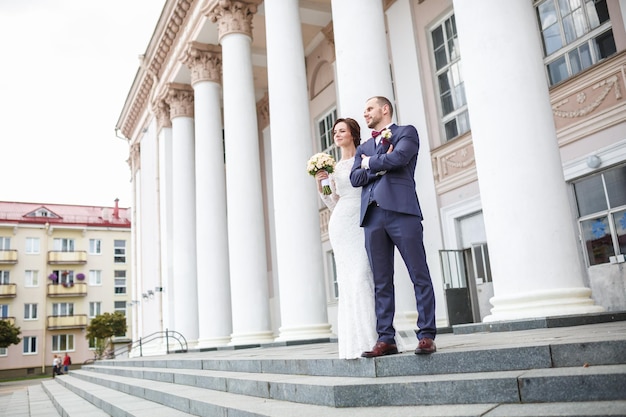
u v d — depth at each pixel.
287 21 11.44
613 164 8.85
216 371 6.85
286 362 5.05
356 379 3.71
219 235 15.30
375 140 4.12
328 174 4.39
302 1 16.09
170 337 17.09
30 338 49.47
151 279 22.22
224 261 15.20
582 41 9.73
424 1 13.23
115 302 54.06
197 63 16.81
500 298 5.82
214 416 4.29
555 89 9.75
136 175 26.83
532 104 5.93
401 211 3.78
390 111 4.23
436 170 12.41
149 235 22.67
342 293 4.15
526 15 6.20
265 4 11.78
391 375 3.63
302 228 10.21
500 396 2.84
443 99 12.74
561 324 5.23
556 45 10.28
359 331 3.97
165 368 9.45
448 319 11.09
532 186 5.75
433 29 13.15
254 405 3.95
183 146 18.89
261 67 19.25
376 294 3.95
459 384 2.98
